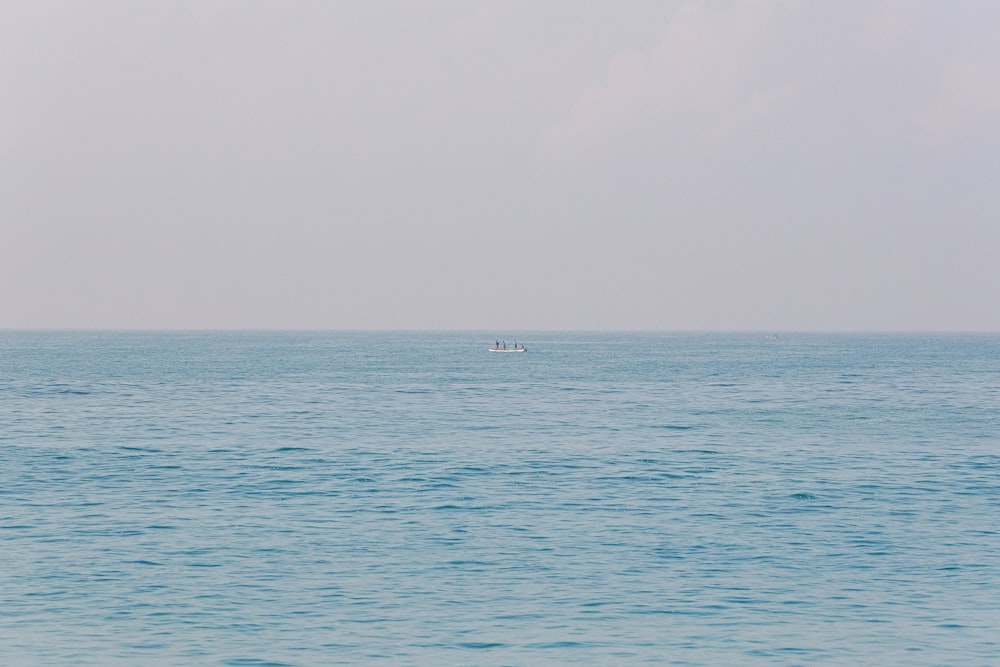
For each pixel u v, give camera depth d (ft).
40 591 136.26
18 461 254.68
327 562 151.64
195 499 202.08
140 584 139.54
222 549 159.12
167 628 122.62
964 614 129.08
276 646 117.29
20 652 114.93
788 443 294.05
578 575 145.18
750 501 201.26
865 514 188.75
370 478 228.63
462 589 138.31
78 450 275.80
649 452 273.33
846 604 132.77
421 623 124.98
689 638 120.57
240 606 130.72
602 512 189.98
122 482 222.89
